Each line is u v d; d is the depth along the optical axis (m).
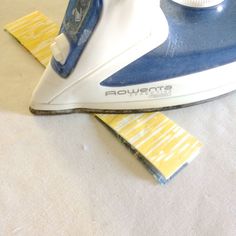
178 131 0.38
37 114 0.39
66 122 0.39
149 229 0.31
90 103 0.38
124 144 0.37
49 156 0.36
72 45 0.34
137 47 0.35
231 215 0.32
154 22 0.35
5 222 0.31
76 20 0.34
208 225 0.31
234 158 0.36
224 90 0.41
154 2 0.34
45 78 0.37
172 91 0.38
